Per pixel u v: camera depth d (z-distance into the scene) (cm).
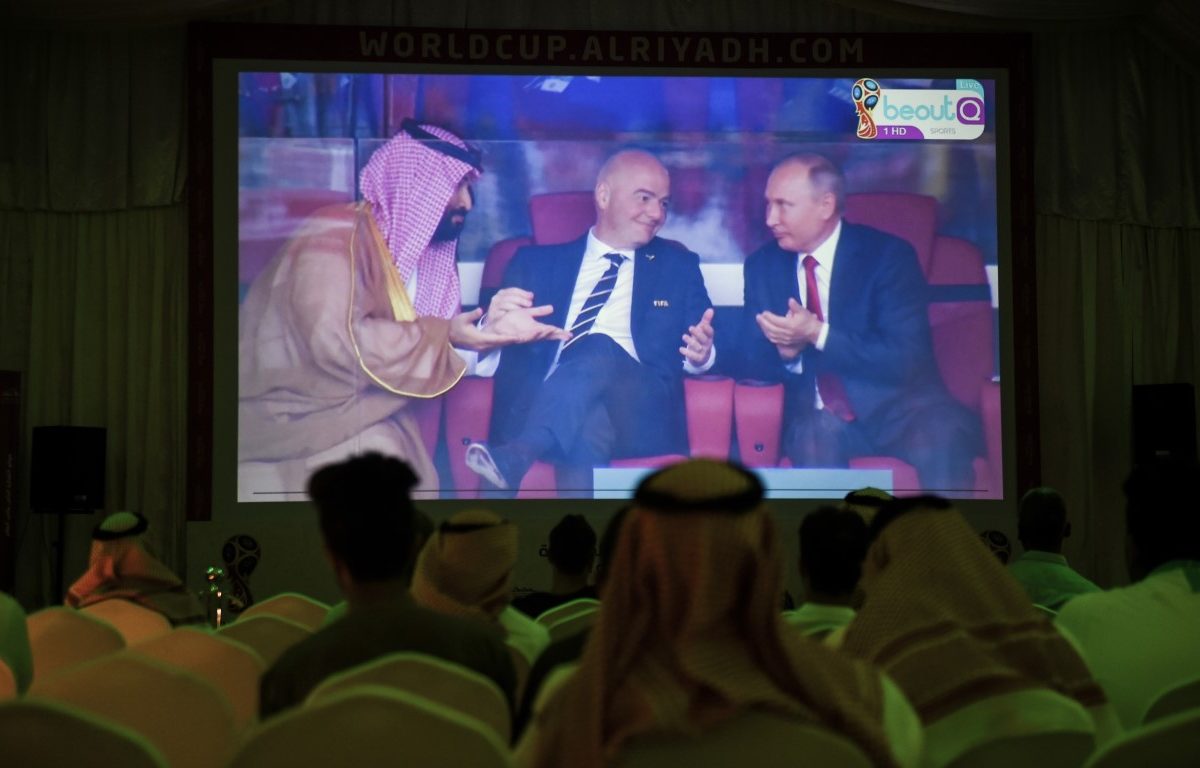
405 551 263
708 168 1031
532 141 1026
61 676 246
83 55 1055
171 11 1026
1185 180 1110
